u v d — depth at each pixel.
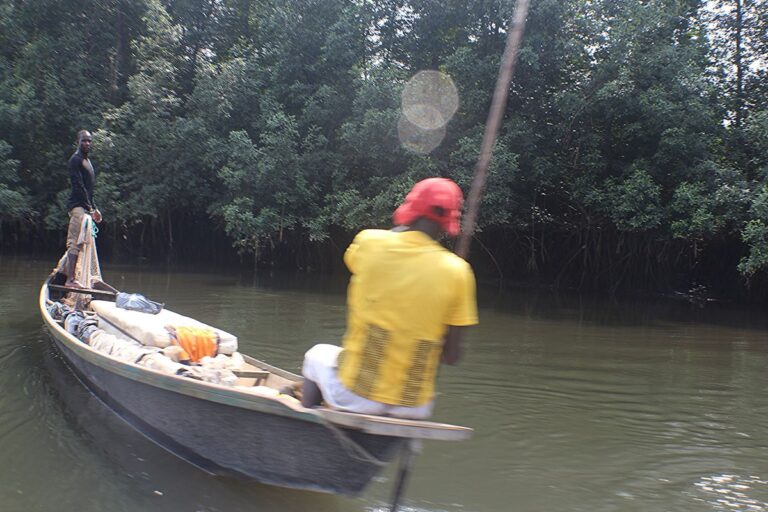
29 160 21.66
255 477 4.07
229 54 23.23
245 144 18.09
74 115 21.16
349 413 3.15
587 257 18.66
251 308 11.58
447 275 3.08
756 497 4.36
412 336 3.13
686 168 15.01
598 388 7.06
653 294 18.03
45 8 21.77
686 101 14.95
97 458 4.56
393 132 16.44
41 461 4.50
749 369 8.19
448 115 16.47
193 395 4.19
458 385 7.04
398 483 3.43
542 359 8.45
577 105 15.84
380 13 19.27
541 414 6.09
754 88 17.86
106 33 22.78
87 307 8.17
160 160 20.30
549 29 16.17
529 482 4.52
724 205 13.97
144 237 23.33
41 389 6.06
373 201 16.50
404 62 19.78
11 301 10.73
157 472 4.36
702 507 4.20
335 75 19.48
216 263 22.55
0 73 21.38
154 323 5.81
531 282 19.69
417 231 3.19
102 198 19.91
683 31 17.25
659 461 4.97
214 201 20.83
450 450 5.11
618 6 16.25
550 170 16.61
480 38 17.84
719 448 5.28
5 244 22.19
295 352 8.01
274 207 18.52
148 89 20.09
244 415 3.95
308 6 19.38
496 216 15.52
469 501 4.19
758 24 17.66
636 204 14.84
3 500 3.94
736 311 14.84
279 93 19.97
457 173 15.36
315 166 18.45
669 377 7.66
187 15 23.73
